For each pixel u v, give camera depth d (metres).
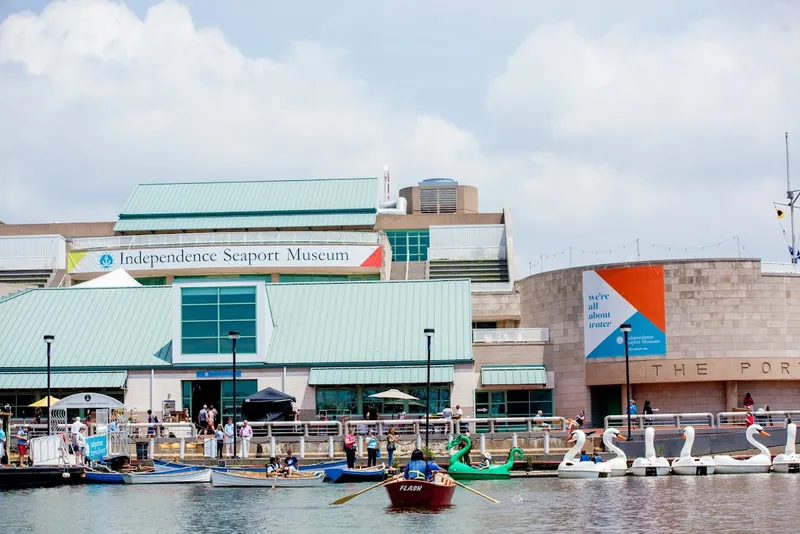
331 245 94.38
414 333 80.81
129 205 110.31
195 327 80.00
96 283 88.69
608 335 80.06
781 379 78.25
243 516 50.41
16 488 60.81
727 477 61.12
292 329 82.12
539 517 48.94
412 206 121.06
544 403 82.44
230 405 79.50
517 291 89.81
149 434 70.62
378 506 53.19
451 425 67.38
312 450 67.62
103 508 52.88
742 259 78.56
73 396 70.62
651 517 48.12
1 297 89.25
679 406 79.06
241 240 95.69
